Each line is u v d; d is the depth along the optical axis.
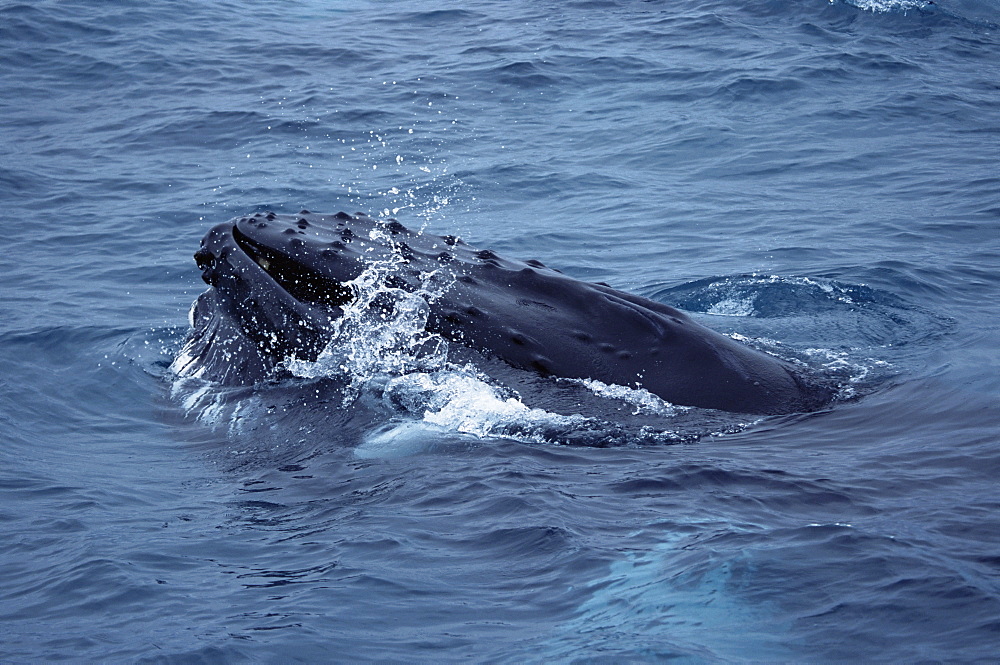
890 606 23.25
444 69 120.44
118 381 45.59
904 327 49.22
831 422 34.94
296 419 36.88
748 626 22.94
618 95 110.88
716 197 80.62
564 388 35.72
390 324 37.81
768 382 36.88
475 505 30.11
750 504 28.81
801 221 73.44
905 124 99.56
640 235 71.81
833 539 26.30
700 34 132.12
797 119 101.50
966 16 140.38
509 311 37.75
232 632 24.42
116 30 134.50
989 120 100.94
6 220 76.25
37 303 58.53
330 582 26.50
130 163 91.69
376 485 32.19
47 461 37.19
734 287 57.84
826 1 142.25
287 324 38.28
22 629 25.41
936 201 76.81
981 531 26.39
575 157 92.31
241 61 125.00
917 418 34.88
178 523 31.16
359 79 117.75
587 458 32.88
